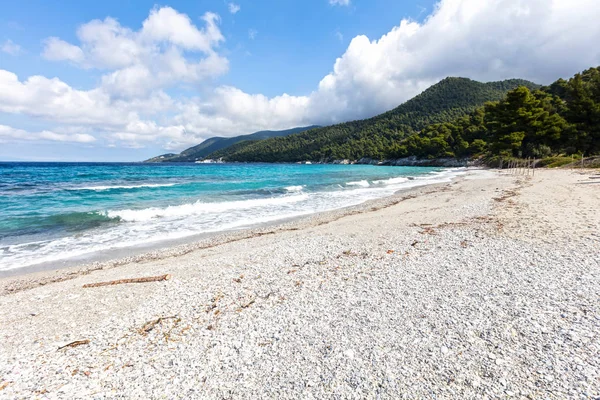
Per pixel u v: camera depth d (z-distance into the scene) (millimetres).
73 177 37938
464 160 85562
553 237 8609
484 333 4117
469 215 12961
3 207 16266
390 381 3320
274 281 6562
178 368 3818
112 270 8203
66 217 14406
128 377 3697
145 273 7625
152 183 31125
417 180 39156
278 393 3260
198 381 3547
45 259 9289
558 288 5355
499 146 64500
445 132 106500
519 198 16969
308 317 4879
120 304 5871
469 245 8383
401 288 5773
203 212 16875
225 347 4211
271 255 8570
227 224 14055
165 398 3295
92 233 12281
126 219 14859
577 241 8078
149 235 12125
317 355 3881
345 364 3664
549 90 87562
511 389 3088
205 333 4613
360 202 20344
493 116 74875
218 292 6152
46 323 5242
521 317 4461
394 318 4676
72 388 3531
